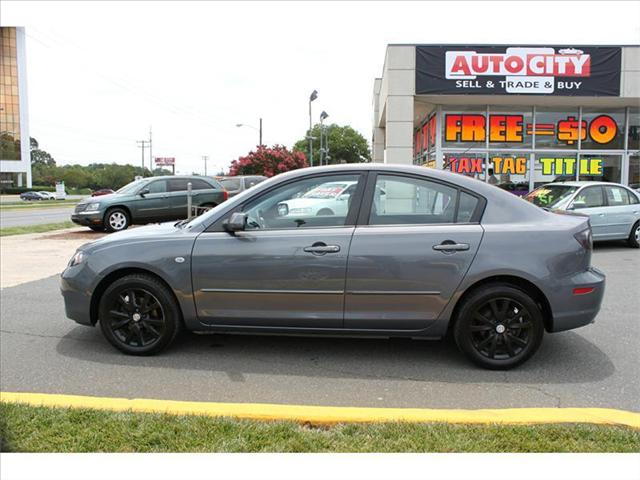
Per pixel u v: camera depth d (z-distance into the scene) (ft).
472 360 14.64
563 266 14.08
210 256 14.76
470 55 50.67
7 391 13.25
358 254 14.25
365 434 10.43
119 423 10.77
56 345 16.71
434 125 57.31
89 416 11.07
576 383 13.74
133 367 14.83
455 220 14.56
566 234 14.25
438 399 12.80
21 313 20.51
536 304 14.29
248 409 11.47
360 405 12.48
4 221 78.69
